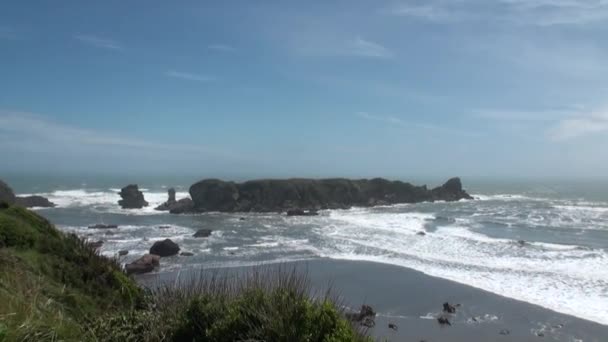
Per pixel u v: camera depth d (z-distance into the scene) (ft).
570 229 133.08
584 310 58.85
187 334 18.69
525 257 90.63
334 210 221.87
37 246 25.58
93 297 24.30
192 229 142.82
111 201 247.29
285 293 18.06
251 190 228.43
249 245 110.93
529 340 50.78
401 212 206.18
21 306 16.61
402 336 51.93
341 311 18.15
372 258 93.40
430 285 72.23
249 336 16.79
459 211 201.36
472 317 58.03
